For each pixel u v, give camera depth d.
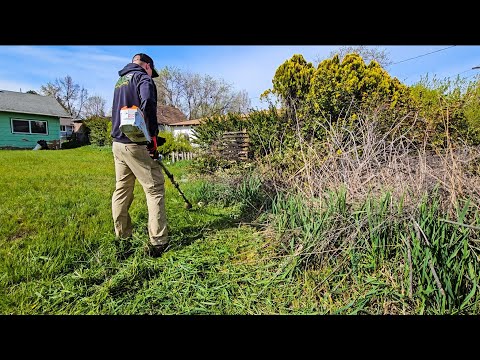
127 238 2.53
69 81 46.75
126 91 2.28
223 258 2.26
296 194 2.66
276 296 1.76
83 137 23.62
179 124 25.61
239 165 5.60
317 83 4.74
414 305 1.57
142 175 2.29
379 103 3.60
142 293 1.81
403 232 1.83
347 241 1.96
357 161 2.36
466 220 1.77
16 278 1.91
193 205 3.77
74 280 1.91
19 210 3.36
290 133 4.65
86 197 4.17
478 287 1.50
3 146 18.12
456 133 2.79
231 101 36.41
